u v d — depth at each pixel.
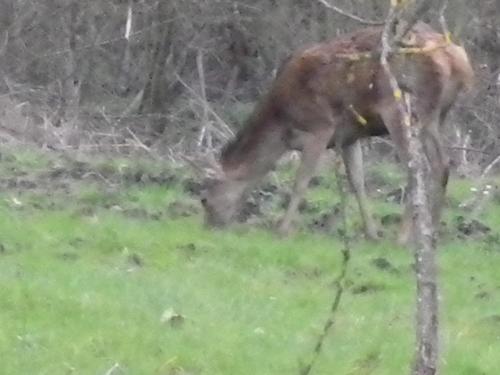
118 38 29.55
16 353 9.71
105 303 11.16
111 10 30.59
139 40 30.31
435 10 23.55
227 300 11.77
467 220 17.62
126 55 30.44
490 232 17.17
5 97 27.48
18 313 10.77
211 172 16.44
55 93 28.98
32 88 29.31
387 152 25.88
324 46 16.30
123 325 10.56
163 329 10.59
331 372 9.66
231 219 16.42
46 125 25.44
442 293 12.80
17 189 17.86
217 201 16.34
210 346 10.16
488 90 28.52
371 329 11.10
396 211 18.05
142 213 16.67
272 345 10.32
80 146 24.19
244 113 29.14
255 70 30.78
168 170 20.09
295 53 16.64
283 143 16.52
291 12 30.11
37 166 20.06
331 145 16.28
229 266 13.45
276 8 30.23
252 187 16.58
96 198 17.33
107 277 12.30
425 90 15.63
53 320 10.62
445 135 27.19
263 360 9.86
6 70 30.02
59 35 30.56
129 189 18.48
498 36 29.23
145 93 29.92
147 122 28.92
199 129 28.25
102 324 10.55
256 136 16.47
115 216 16.03
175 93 30.27
